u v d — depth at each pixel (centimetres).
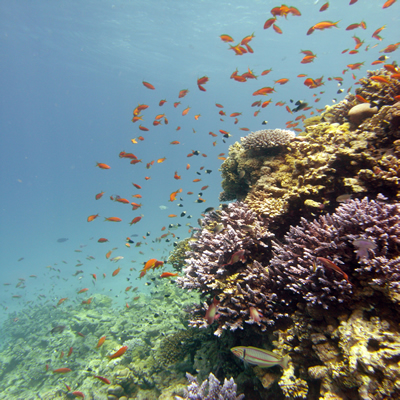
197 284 378
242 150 613
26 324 1294
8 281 3069
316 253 278
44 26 3184
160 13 2959
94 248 4494
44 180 12512
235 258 334
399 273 205
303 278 273
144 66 4653
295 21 3262
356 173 371
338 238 268
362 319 218
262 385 296
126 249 3806
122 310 1114
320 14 3106
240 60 4525
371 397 173
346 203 326
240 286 332
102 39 3516
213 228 492
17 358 990
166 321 747
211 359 418
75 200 12612
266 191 480
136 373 545
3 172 11481
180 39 3606
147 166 896
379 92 480
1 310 2117
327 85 6397
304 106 613
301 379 246
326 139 463
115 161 12169
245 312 311
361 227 262
